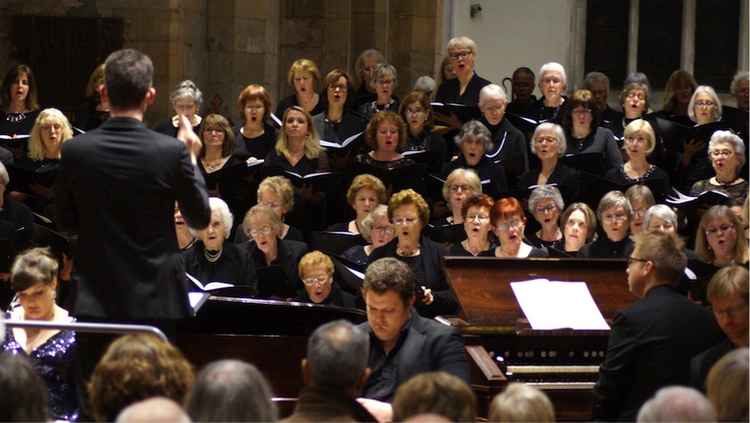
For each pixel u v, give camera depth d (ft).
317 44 80.43
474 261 40.47
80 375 32.91
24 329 37.55
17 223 49.11
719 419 26.27
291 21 80.48
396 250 45.44
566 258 41.22
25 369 24.85
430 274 44.70
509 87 92.43
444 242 49.19
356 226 50.24
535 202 49.11
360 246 46.96
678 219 53.01
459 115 57.77
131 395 25.54
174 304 32.45
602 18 95.66
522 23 92.68
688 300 34.04
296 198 51.83
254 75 73.92
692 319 33.55
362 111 60.08
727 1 97.09
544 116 60.59
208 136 52.39
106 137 32.27
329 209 53.26
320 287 44.19
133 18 70.13
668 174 57.77
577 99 56.24
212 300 37.88
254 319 38.42
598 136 56.18
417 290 42.04
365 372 27.58
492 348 38.73
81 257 32.50
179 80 69.97
